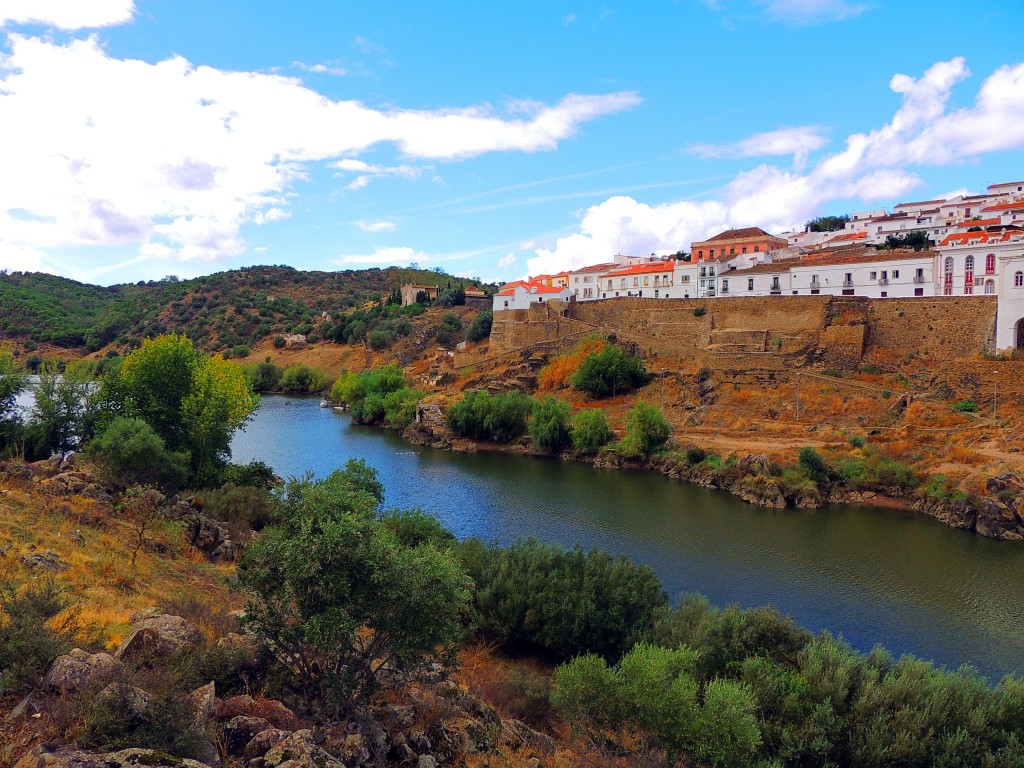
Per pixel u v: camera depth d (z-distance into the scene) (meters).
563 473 76.88
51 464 42.25
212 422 54.47
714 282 114.38
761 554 48.56
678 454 76.12
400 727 17.09
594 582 32.75
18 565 21.53
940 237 108.81
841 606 39.72
